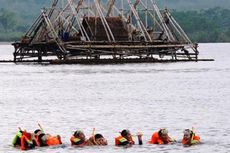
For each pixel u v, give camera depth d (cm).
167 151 10500
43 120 13625
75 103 16375
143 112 14550
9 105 16150
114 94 18350
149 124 12962
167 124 12950
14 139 10944
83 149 10656
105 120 13500
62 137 11694
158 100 16838
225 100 16712
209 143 11025
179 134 11888
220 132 11981
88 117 13912
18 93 18950
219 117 13700
